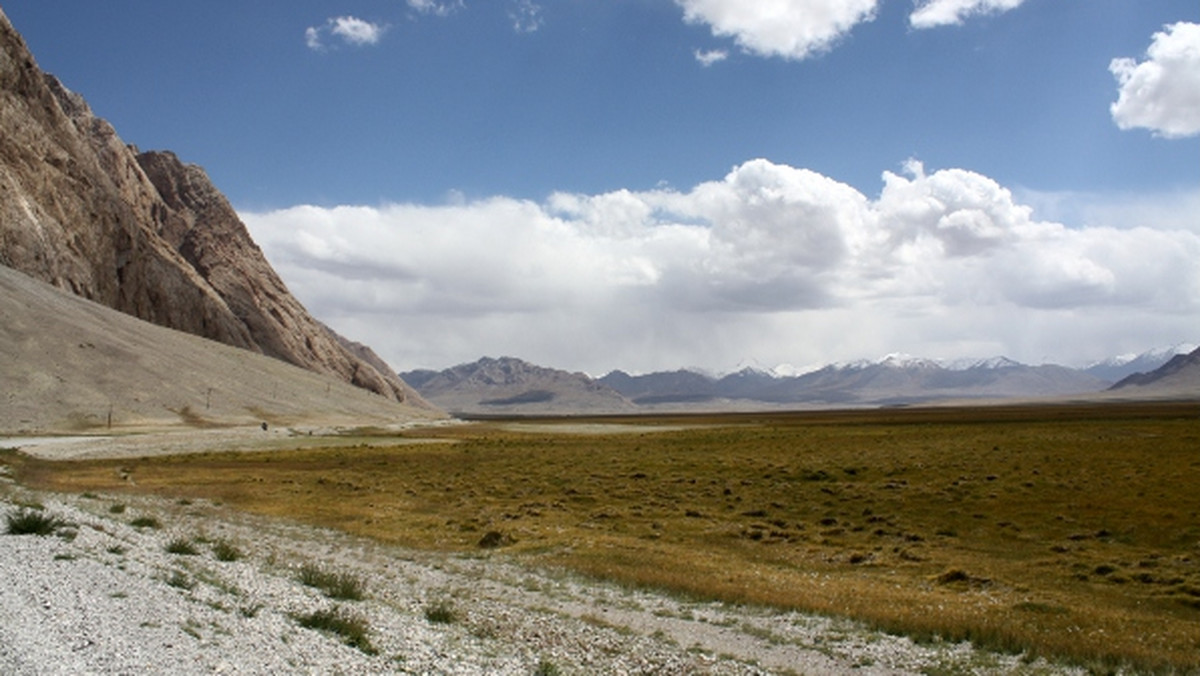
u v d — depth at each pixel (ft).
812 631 74.08
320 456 291.17
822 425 478.18
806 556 118.93
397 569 98.78
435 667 53.36
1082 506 149.28
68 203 645.51
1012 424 382.01
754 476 203.72
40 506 94.99
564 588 91.09
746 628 74.59
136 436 365.81
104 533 87.40
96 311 551.59
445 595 84.07
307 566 87.97
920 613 81.46
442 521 143.95
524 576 97.55
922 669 62.80
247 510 149.07
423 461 269.44
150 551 82.38
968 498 160.97
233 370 636.48
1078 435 284.20
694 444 318.04
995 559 115.44
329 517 145.18
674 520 148.46
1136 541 124.16
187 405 483.51
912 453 237.25
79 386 426.10
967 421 464.65
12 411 367.86
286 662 47.70
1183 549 118.32
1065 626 78.07
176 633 48.85
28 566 60.18
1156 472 181.47
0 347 412.57
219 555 89.15
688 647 67.36
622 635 70.38
